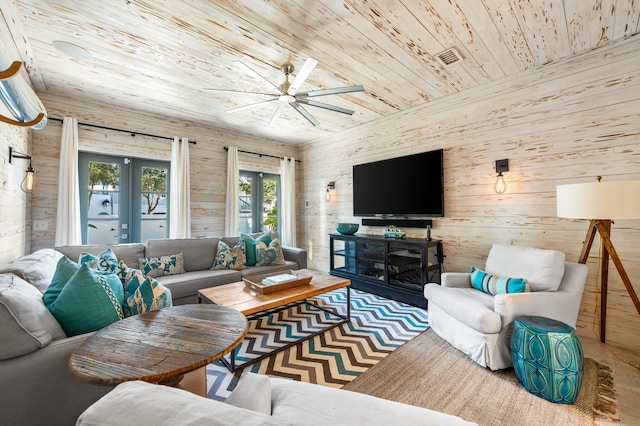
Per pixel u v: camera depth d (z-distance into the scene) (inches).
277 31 84.8
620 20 81.0
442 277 106.7
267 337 99.0
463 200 130.0
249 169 200.8
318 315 119.5
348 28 83.7
